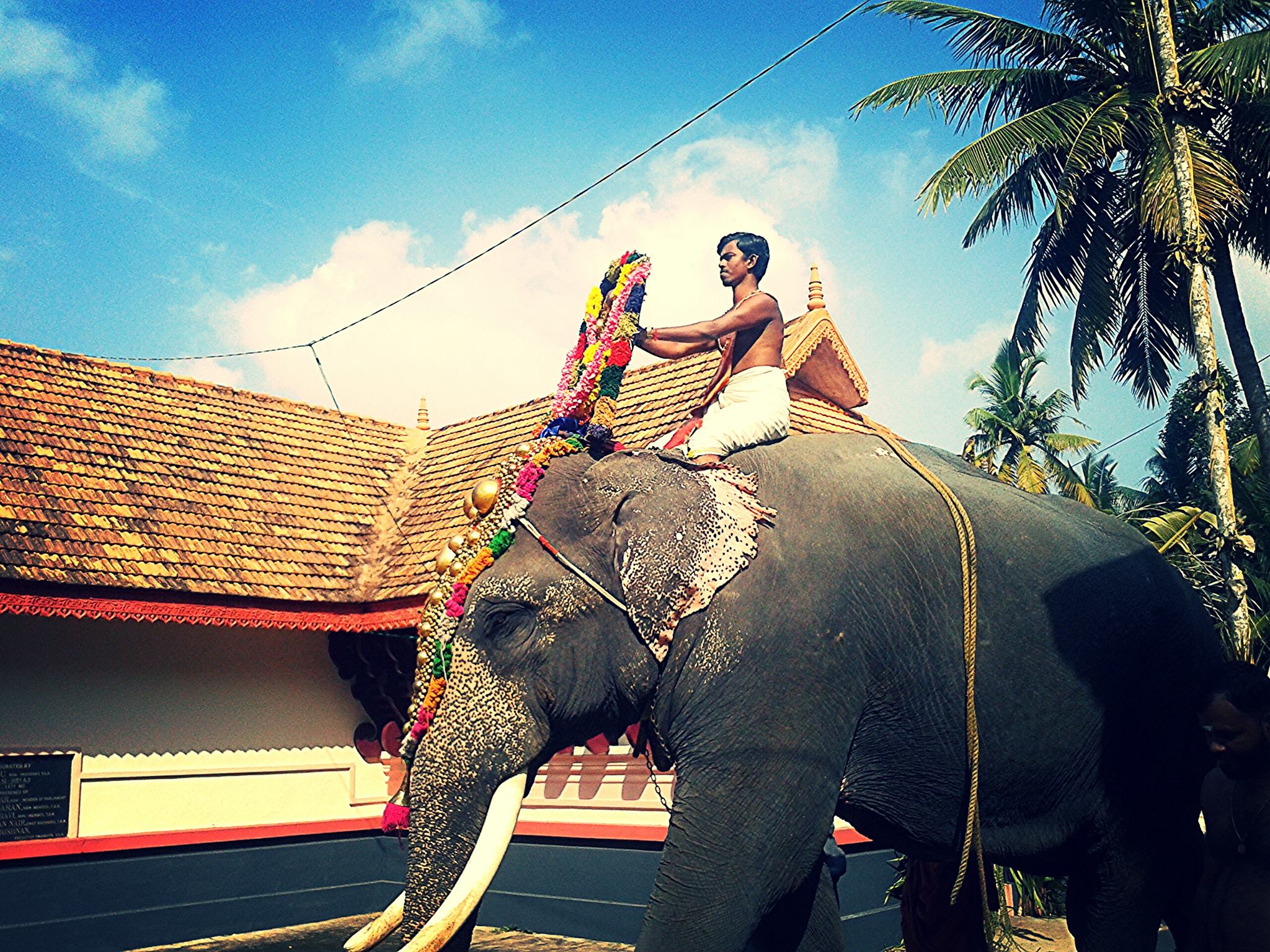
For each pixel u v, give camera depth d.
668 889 3.08
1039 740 3.36
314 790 11.55
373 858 11.77
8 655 9.70
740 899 3.05
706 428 3.76
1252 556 12.37
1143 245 15.88
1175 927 3.53
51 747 9.80
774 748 3.12
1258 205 14.74
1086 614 3.45
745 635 3.21
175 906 10.20
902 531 3.42
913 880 4.36
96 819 10.02
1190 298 12.84
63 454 11.02
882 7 14.90
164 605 9.98
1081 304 16.05
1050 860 3.53
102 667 10.27
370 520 13.01
